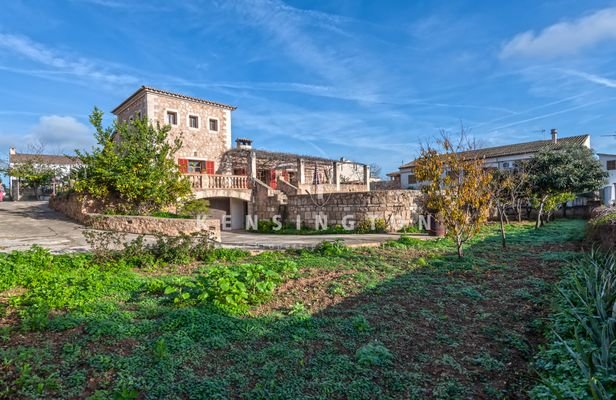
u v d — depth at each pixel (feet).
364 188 86.38
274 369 10.37
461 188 26.40
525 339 12.86
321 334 12.98
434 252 30.30
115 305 15.42
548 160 57.52
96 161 46.98
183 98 74.90
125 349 11.35
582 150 59.88
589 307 11.63
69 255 25.16
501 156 99.76
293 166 89.15
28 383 9.04
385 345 12.32
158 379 9.64
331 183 82.94
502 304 16.75
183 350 11.35
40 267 21.43
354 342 12.48
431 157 27.71
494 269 23.68
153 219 41.22
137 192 47.39
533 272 22.75
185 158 75.05
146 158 49.21
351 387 9.62
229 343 12.15
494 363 11.10
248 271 17.80
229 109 83.35
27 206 70.54
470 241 36.06
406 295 18.04
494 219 68.54
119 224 43.14
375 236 44.91
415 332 13.50
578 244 34.17
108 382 9.48
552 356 10.75
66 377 9.56
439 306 16.39
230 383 9.74
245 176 69.56
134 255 24.75
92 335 12.14
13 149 112.57
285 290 18.70
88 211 48.21
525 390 9.73
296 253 30.48
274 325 13.74
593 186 56.18
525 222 62.59
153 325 13.08
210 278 17.33
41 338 11.93
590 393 8.38
